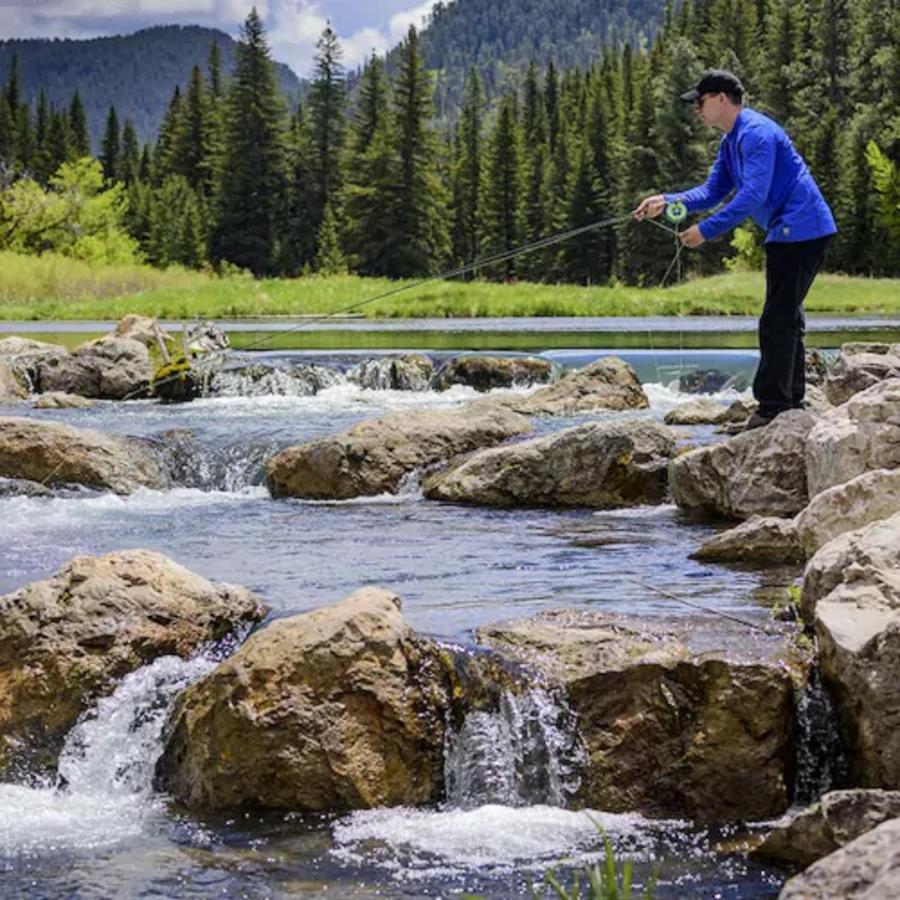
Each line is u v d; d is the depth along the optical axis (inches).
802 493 347.3
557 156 3769.7
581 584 276.5
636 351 866.1
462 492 402.6
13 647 223.9
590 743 200.2
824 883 124.6
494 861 178.1
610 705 201.6
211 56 4874.5
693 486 367.6
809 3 3312.0
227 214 3469.5
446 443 433.4
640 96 3376.0
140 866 178.1
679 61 3068.4
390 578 291.3
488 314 1437.0
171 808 201.2
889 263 2635.3
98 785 211.9
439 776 204.8
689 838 186.1
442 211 3351.4
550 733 201.6
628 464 386.9
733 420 498.3
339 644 204.5
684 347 900.6
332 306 1496.1
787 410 358.3
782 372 361.1
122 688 221.8
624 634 219.3
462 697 210.1
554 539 334.3
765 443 351.6
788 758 197.6
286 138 3521.2
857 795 169.2
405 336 1046.4
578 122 4084.6
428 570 299.0
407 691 205.3
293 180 3572.8
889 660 191.5
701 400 609.0
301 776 197.2
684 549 314.7
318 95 3612.2
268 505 410.9
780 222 350.9
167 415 604.7
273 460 432.5
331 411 626.8
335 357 802.8
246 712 199.3
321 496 422.3
